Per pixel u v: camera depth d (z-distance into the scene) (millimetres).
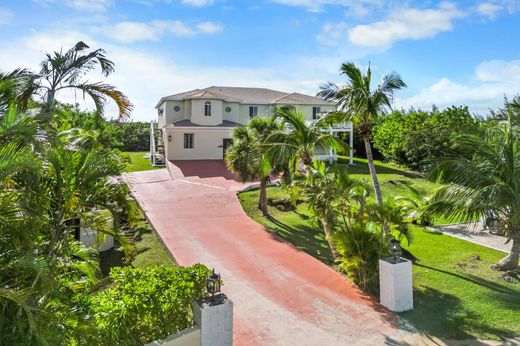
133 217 8812
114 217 7684
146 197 22547
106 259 13141
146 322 6488
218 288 6988
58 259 6988
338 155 40250
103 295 6816
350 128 34656
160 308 6523
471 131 13141
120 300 6461
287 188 18391
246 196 23219
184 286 7016
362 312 9602
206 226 17359
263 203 20109
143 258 13461
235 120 38656
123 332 6195
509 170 11594
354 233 11156
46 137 6312
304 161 14695
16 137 5207
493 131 12898
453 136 13633
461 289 11078
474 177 11758
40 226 6152
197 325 6844
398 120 37406
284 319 9227
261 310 9680
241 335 8469
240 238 15727
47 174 6656
